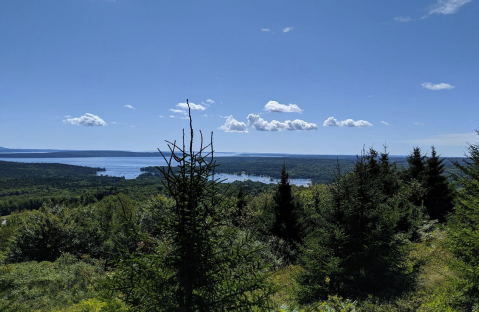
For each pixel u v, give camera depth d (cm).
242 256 453
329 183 1027
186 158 432
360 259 877
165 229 448
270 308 464
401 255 907
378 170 1703
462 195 1036
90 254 3072
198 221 444
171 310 408
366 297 818
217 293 451
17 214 10588
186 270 430
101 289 436
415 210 1691
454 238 800
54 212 3145
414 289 846
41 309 1141
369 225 909
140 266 424
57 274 1603
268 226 1847
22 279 1412
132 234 448
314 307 734
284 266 1493
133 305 415
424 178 2283
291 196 1925
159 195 1986
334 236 938
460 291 697
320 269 920
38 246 2825
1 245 3909
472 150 1135
